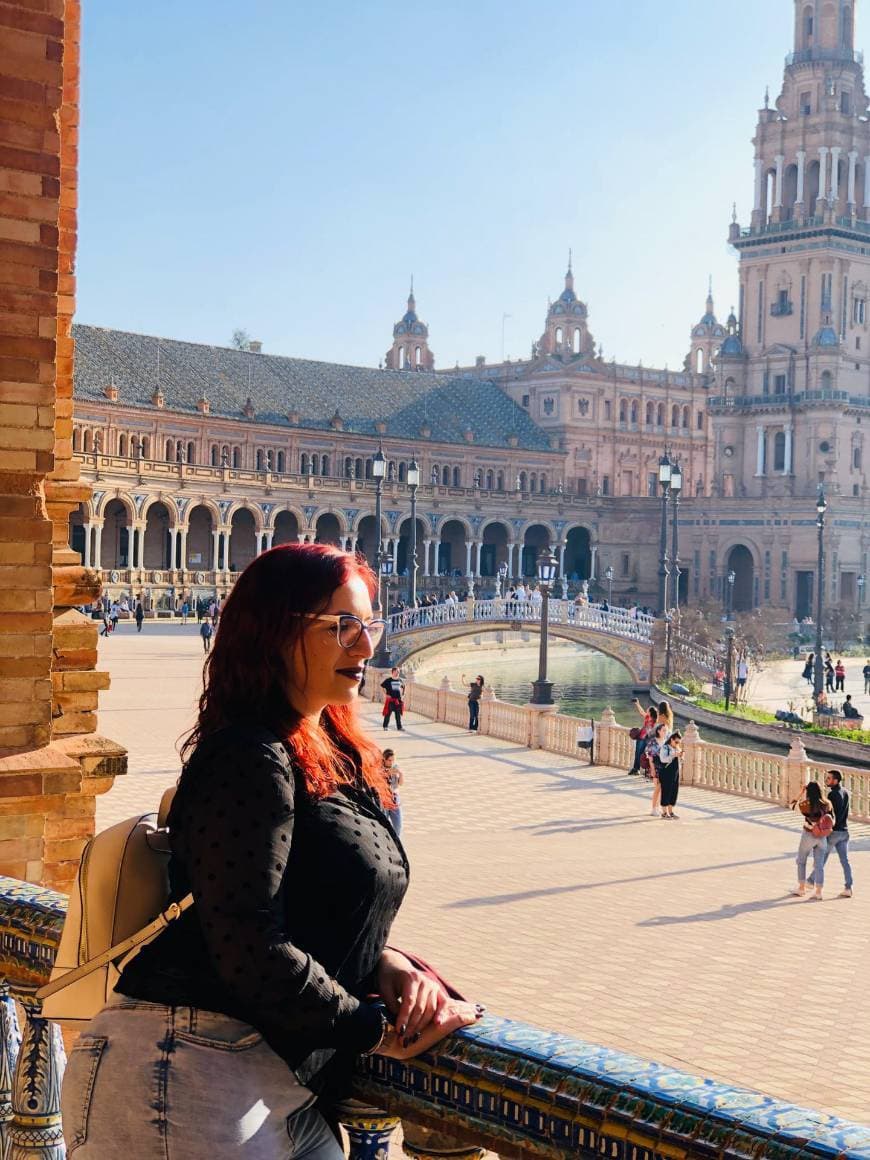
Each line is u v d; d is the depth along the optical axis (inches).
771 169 5585.6
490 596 5265.8
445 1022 140.9
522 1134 133.0
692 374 6417.3
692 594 5556.1
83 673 409.7
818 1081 560.7
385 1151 152.6
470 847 1080.8
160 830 150.9
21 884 191.6
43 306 330.0
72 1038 323.3
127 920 146.5
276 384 5157.5
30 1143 172.6
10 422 327.9
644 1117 123.5
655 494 5836.6
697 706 2536.9
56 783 333.4
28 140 326.3
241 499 4662.9
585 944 780.0
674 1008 660.7
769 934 824.9
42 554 336.8
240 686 151.5
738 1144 117.0
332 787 147.9
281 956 133.0
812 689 3257.9
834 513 5211.6
